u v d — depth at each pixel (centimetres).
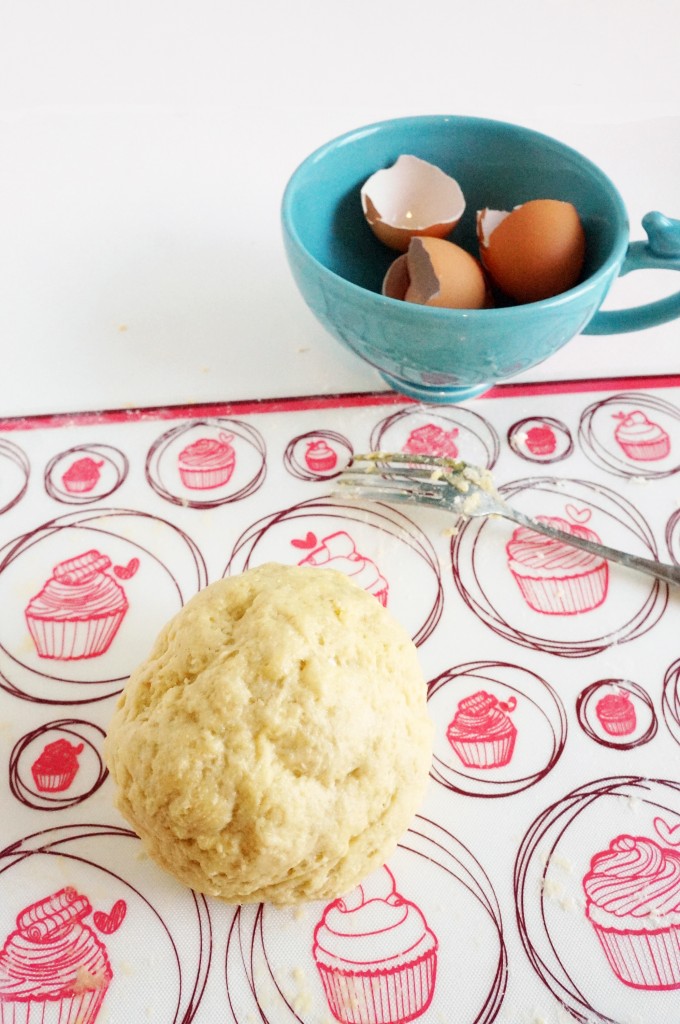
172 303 43
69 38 55
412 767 30
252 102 52
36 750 32
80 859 30
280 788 28
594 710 33
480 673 34
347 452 39
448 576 36
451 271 37
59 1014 28
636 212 46
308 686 29
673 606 35
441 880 30
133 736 29
